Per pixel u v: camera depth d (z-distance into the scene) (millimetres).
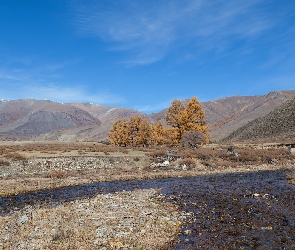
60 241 11000
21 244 10727
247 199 18688
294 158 46625
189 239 11438
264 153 49562
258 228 12594
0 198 21547
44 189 25703
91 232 11945
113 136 90875
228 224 13281
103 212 15500
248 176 31078
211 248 10477
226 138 168875
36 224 13109
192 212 15578
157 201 18844
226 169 38531
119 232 12117
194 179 30297
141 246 10688
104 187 26156
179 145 59156
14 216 15094
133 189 24734
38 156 44094
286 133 106688
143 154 51812
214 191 22250
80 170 39906
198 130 59312
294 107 129625
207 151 50406
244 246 10609
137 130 86062
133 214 15078
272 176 30266
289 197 18734
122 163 44500
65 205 17781
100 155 48844
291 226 12719
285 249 10250
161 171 38281
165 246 10727
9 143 100750
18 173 36438
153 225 13156
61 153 50312
